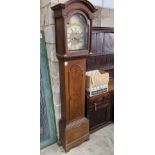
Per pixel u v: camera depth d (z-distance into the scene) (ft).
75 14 5.73
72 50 6.01
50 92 7.11
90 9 5.96
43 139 7.07
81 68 6.52
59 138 7.18
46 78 6.97
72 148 6.98
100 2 7.86
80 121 7.00
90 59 8.22
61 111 6.91
